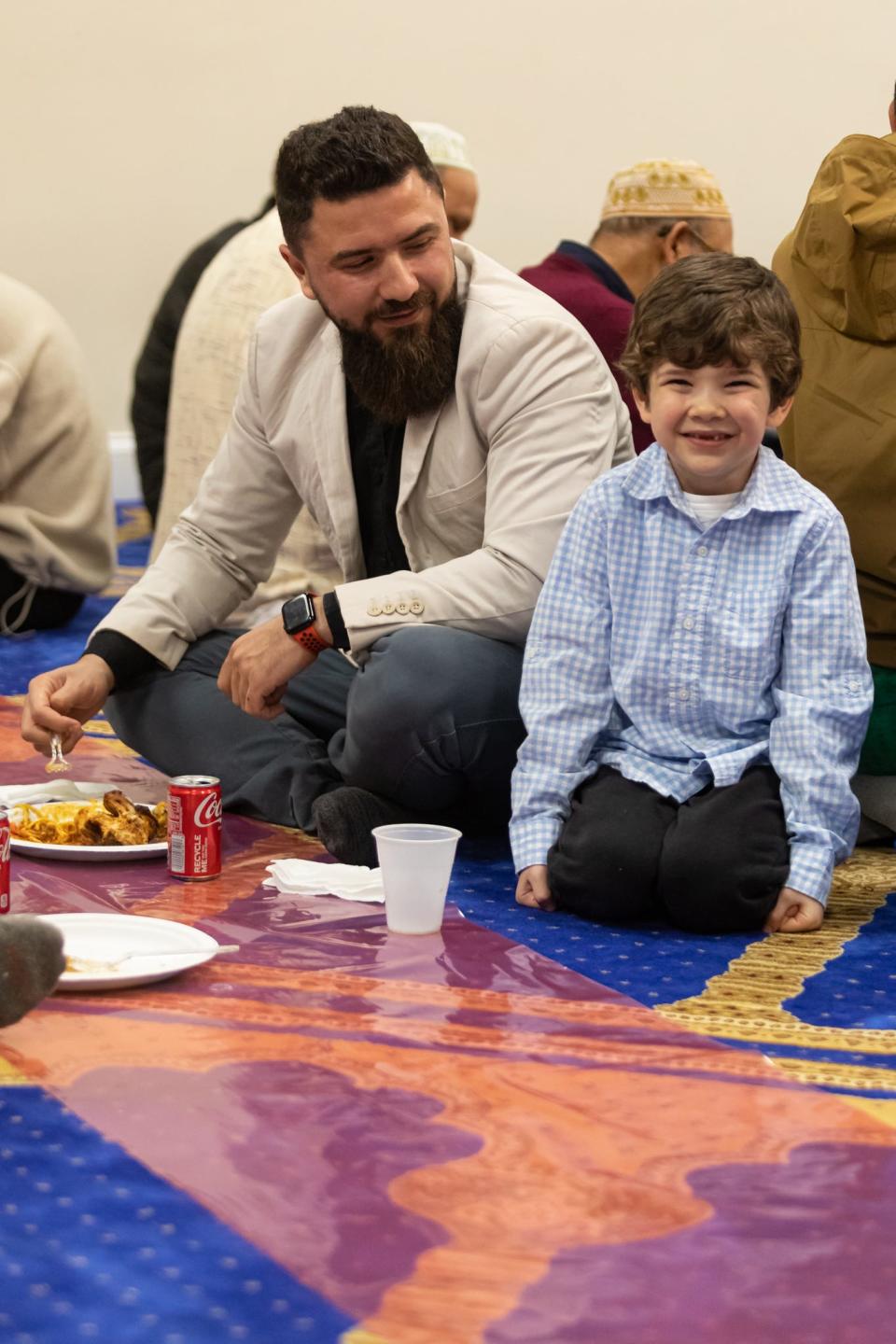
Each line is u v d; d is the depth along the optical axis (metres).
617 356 3.65
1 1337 1.20
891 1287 1.29
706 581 2.31
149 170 7.15
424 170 2.51
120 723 2.92
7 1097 1.61
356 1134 1.55
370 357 2.57
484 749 2.52
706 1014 1.91
